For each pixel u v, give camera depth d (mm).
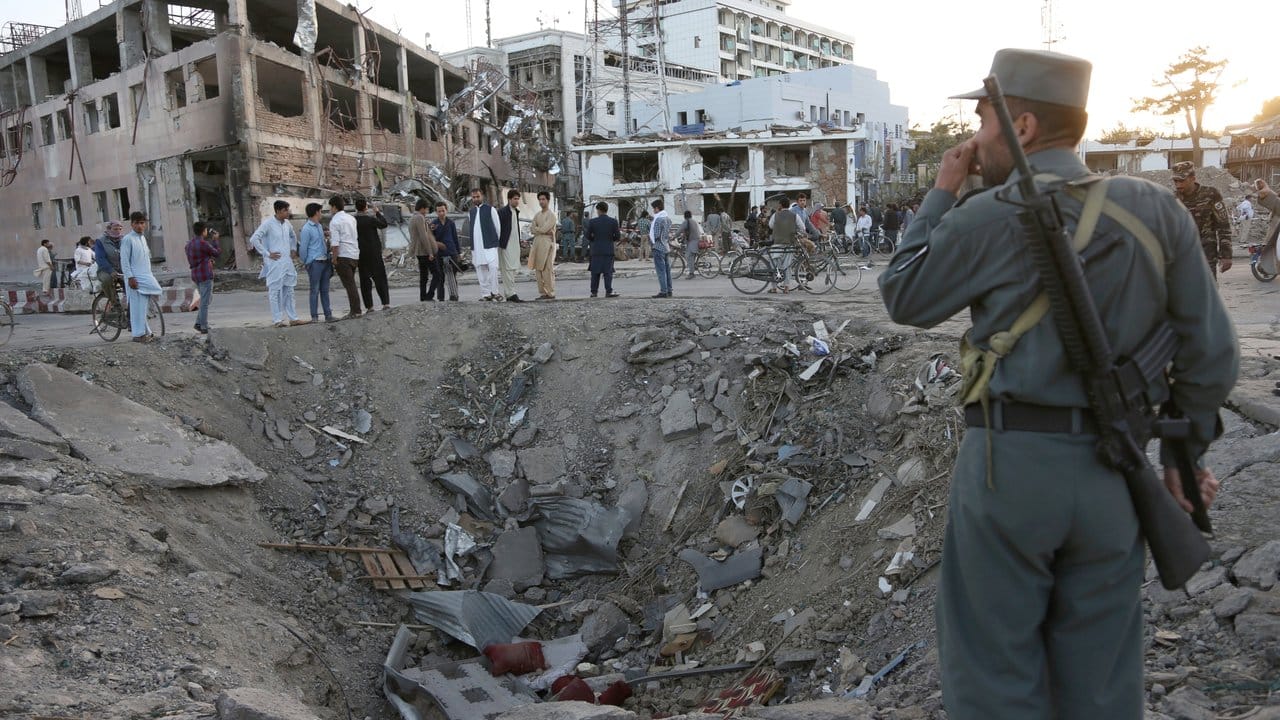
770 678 6125
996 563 1911
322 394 10109
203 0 30766
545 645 7684
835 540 7160
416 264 27281
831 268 14930
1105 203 1847
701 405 9438
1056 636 1950
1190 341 1900
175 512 7430
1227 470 4934
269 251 11062
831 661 5961
